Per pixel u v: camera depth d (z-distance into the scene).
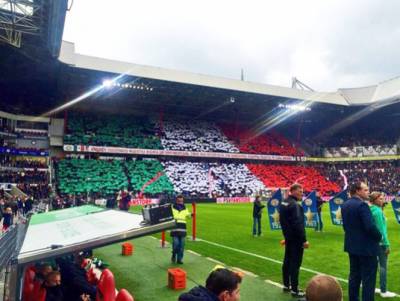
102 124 50.62
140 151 47.34
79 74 37.56
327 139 64.25
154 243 13.98
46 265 4.52
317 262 10.45
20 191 32.75
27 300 4.34
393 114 56.34
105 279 4.09
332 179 55.88
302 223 7.00
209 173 50.66
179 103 49.97
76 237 3.57
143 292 7.55
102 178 43.06
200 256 11.38
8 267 3.10
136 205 39.25
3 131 41.03
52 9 19.72
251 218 24.72
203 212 29.80
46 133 45.62
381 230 6.81
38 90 44.12
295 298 6.96
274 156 56.19
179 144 52.09
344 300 6.89
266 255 11.61
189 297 2.73
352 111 54.28
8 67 35.66
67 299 5.20
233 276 2.84
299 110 52.62
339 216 17.86
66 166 43.34
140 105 51.75
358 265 5.89
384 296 7.07
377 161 57.22
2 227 20.45
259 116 59.06
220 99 47.78
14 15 22.67
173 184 46.47
